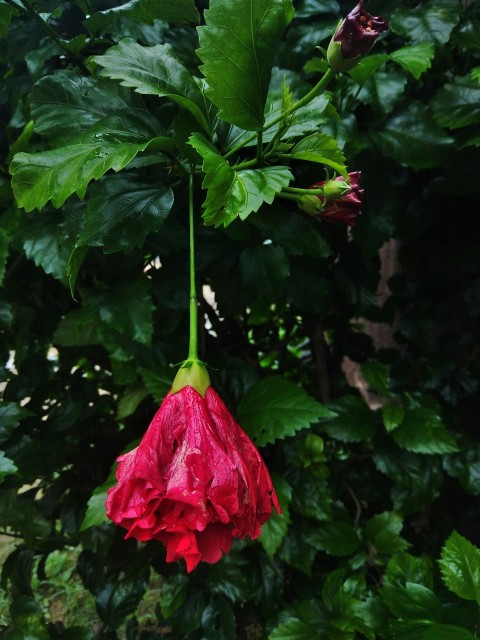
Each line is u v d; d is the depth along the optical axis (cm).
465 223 44
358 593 35
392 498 40
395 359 45
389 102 32
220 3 20
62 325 37
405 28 32
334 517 40
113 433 44
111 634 45
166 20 28
